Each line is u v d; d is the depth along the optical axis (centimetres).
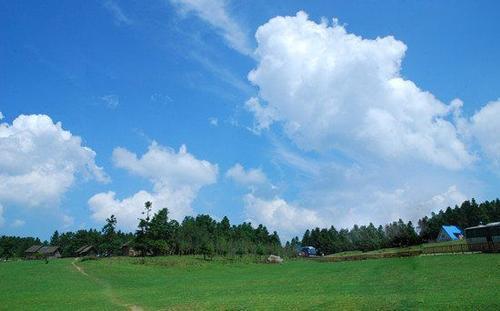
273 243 18225
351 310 3691
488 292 3894
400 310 3459
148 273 10044
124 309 4766
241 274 9862
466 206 18300
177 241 15575
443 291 4272
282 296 5106
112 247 19050
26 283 7656
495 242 7694
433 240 15600
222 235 17425
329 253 19988
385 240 13538
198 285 7538
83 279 8562
